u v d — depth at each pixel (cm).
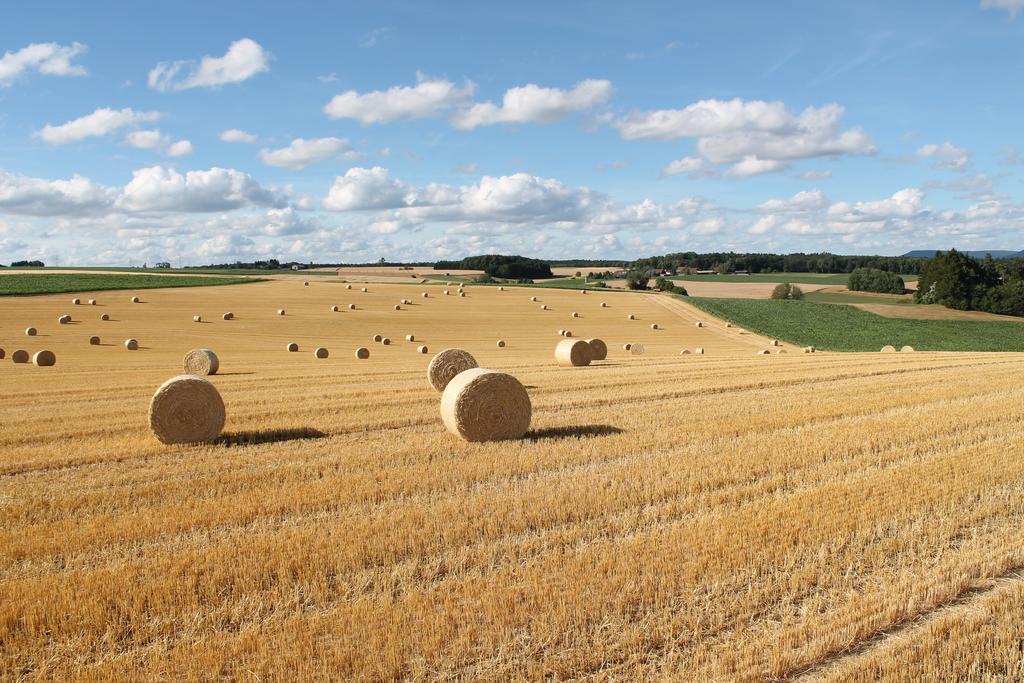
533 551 761
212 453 1273
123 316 5725
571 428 1457
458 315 6519
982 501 894
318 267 16225
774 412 1570
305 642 576
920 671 544
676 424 1465
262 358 3959
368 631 591
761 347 5200
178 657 561
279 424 1557
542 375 2498
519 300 7556
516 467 1107
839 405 1648
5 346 4206
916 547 761
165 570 714
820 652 567
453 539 790
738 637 591
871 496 914
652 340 5494
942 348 5628
